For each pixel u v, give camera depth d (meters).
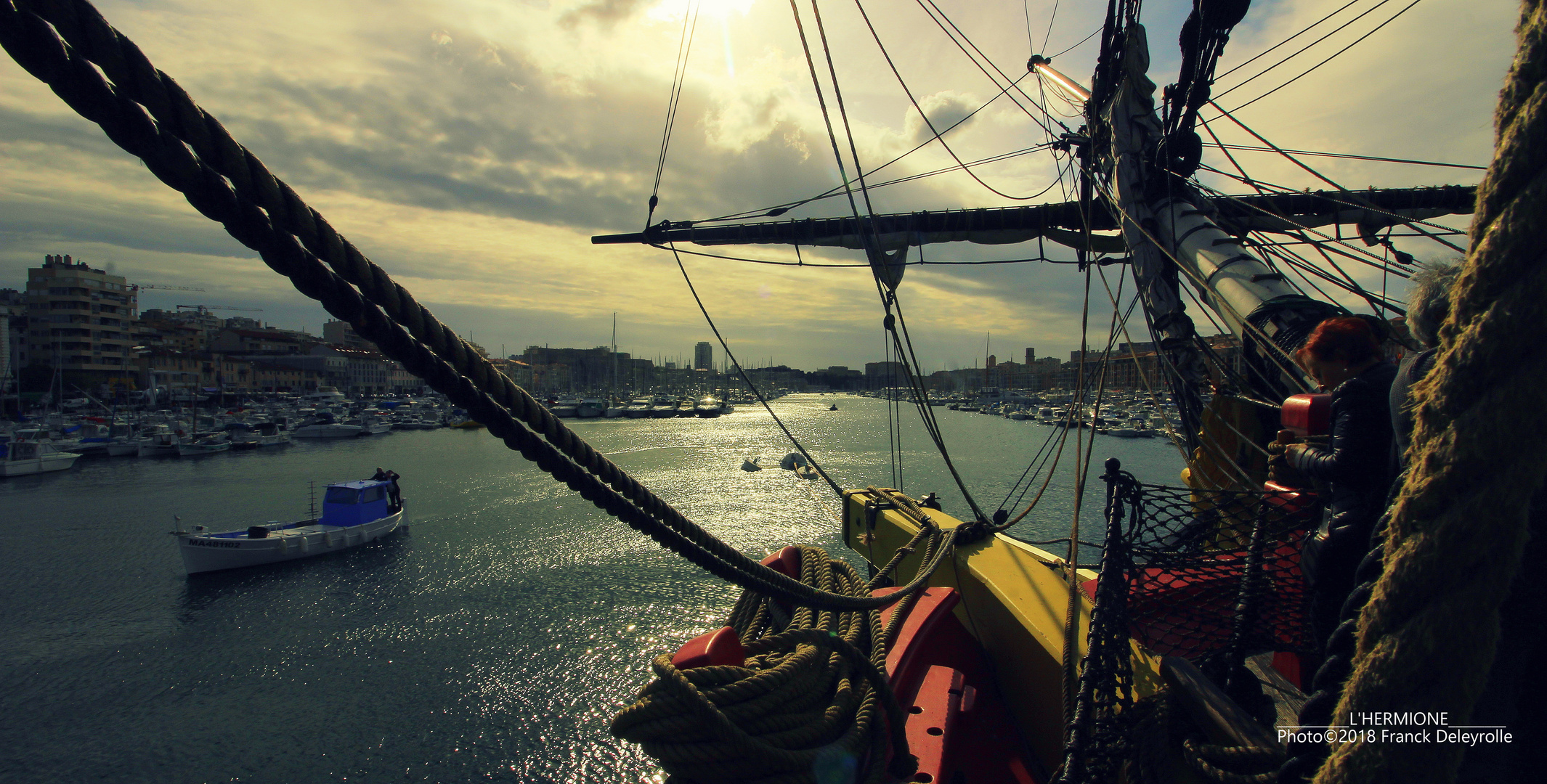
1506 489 0.72
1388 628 0.84
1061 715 3.15
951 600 3.77
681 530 2.00
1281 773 1.28
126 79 0.95
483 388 1.47
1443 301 1.54
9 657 16.94
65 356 103.38
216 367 119.50
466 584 21.95
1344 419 2.09
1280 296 4.75
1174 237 5.97
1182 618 3.01
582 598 20.72
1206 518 2.97
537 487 39.25
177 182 1.04
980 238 8.48
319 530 25.69
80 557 25.17
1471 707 0.78
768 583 2.35
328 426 74.19
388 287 1.27
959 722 3.36
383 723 13.95
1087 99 7.32
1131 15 6.64
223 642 17.72
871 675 2.39
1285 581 2.84
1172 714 2.46
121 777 12.38
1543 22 0.71
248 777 12.35
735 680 2.02
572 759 12.85
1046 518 28.91
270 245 1.13
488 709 14.50
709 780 1.82
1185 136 6.11
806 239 8.59
